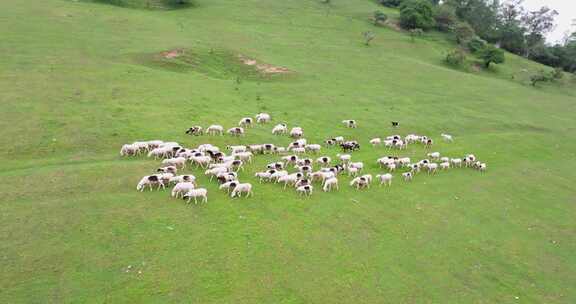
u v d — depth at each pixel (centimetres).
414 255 1895
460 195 2734
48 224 1723
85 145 2592
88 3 7281
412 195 2600
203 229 1825
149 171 2341
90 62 4359
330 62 6481
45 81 3594
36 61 4091
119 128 2892
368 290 1588
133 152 2570
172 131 3014
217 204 2066
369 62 6912
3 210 1789
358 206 2306
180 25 7006
